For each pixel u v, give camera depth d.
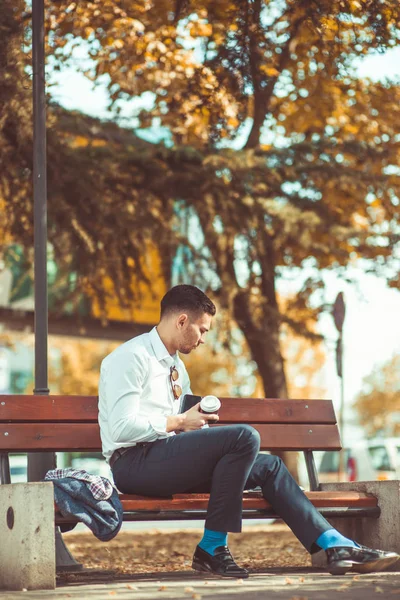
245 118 11.66
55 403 5.91
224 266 13.91
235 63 10.84
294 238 14.05
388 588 4.84
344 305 11.64
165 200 13.61
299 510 5.42
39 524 5.03
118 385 5.42
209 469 5.39
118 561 8.13
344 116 14.41
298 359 41.47
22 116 10.47
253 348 14.77
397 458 21.22
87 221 13.02
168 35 11.23
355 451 21.66
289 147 13.79
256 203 13.47
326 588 4.86
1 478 5.72
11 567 5.18
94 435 5.95
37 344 6.87
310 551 5.43
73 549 9.77
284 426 6.52
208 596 4.52
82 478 5.21
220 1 10.69
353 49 9.96
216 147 13.49
